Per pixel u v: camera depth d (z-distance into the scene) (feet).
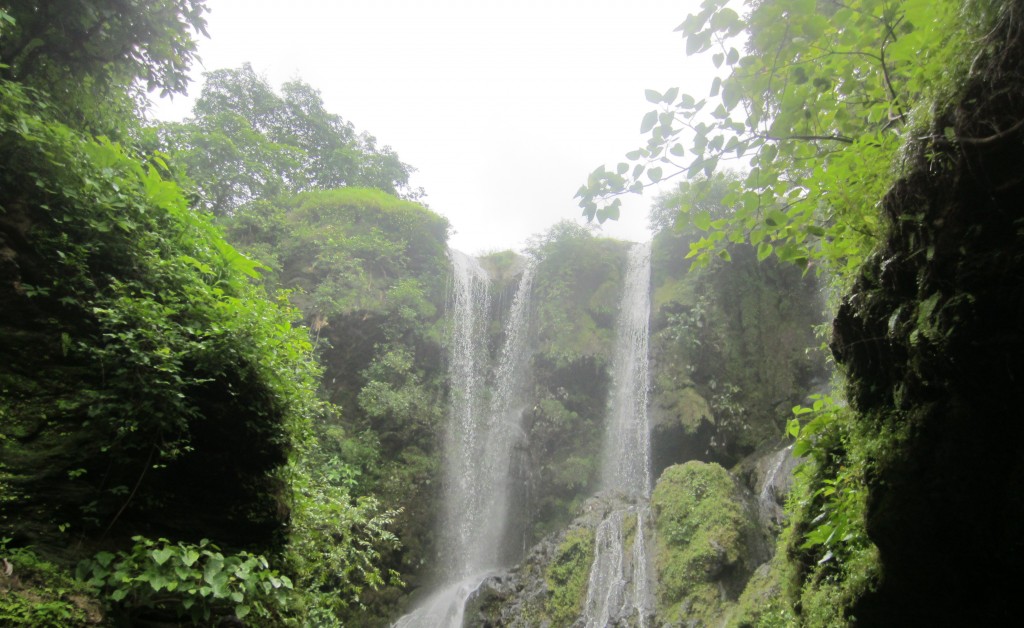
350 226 59.52
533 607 37.91
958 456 8.84
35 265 12.96
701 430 50.42
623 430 54.08
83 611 10.57
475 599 40.11
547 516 51.78
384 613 44.42
